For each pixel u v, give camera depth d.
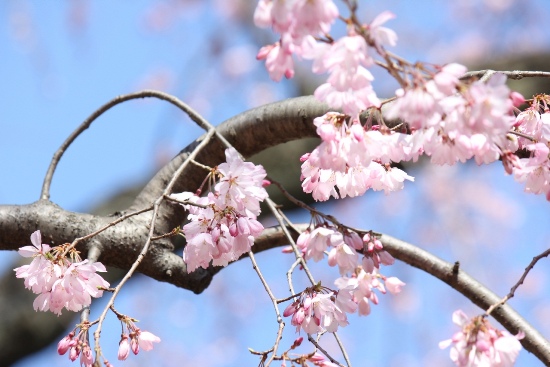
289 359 1.76
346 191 1.80
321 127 1.74
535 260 1.78
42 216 1.88
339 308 1.80
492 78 1.70
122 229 1.88
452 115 1.71
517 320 1.87
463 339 1.73
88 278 1.79
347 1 1.69
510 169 1.76
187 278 1.89
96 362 1.74
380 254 1.84
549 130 1.79
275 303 1.79
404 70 1.70
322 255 1.83
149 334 1.77
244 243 1.80
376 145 1.75
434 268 1.90
